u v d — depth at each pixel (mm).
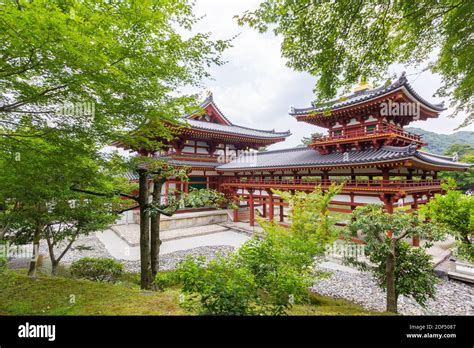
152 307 5172
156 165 8188
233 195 23156
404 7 4332
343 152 17000
